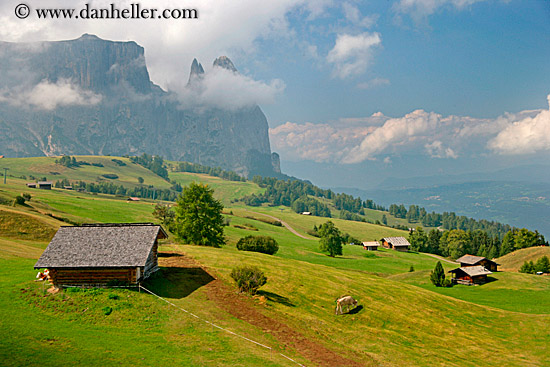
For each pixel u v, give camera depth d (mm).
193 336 35188
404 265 131750
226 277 54000
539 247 136375
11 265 47312
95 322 34844
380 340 43719
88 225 46750
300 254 128625
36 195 143375
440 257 176875
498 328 53125
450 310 57188
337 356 37188
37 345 28594
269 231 183500
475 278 95438
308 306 50031
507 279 95562
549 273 113750
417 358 40188
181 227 82750
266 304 47688
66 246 43000
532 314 61312
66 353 28094
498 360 42750
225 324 39125
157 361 29375
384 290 60750
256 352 34031
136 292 40969
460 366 39844
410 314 52562
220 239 84938
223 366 30281
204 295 46219
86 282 41312
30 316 33781
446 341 46500
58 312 35438
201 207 82750
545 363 42469
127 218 130750
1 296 36688
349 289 57906
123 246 43438
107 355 28891
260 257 70375
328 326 45000
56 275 41000
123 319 36094
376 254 152125
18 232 77375
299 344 38375
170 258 61125
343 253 147250
